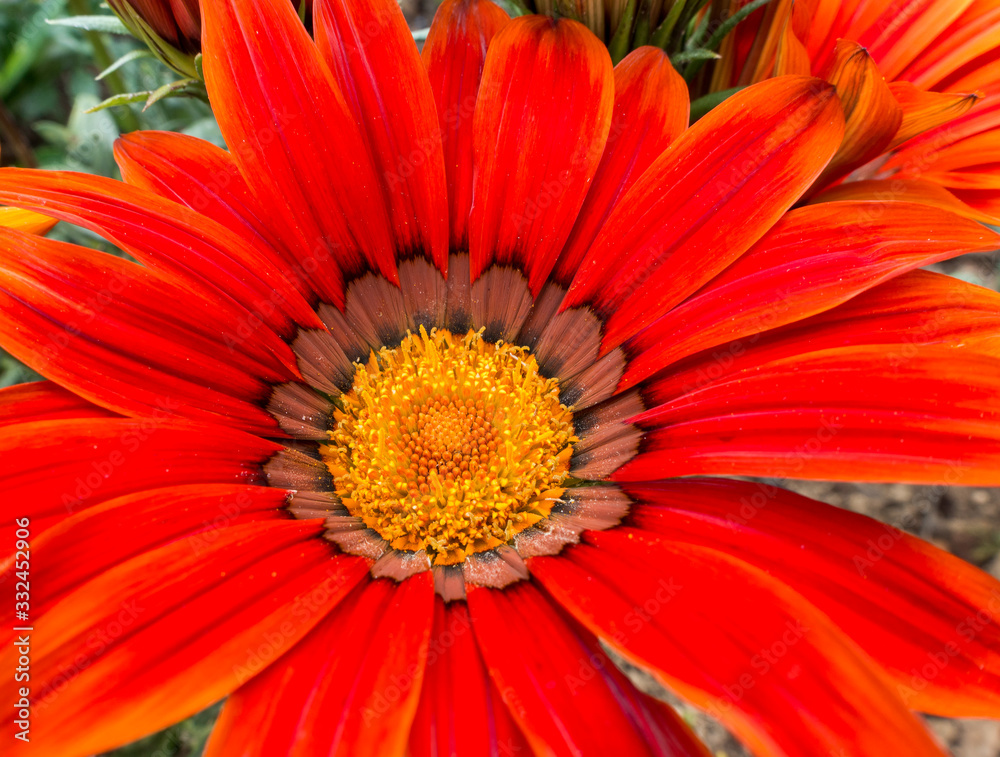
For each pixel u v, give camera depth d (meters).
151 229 0.05
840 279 0.05
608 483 0.05
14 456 0.05
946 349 0.05
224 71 0.05
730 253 0.05
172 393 0.05
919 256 0.05
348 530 0.05
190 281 0.05
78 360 0.05
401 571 0.05
